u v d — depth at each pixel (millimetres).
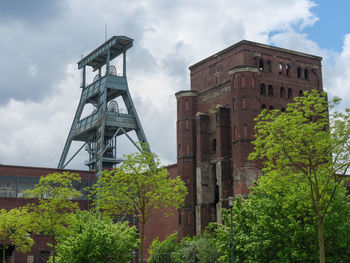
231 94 76000
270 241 42531
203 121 83750
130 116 125812
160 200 62406
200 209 81062
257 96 74750
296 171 43719
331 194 41000
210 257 61312
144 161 60062
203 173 82312
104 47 130875
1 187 98188
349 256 42188
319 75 84062
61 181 70312
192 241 65750
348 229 41656
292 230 42406
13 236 71188
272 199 44969
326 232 41031
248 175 71750
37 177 102000
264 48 79375
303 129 37156
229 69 76562
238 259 47219
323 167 39344
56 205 68562
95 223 54688
